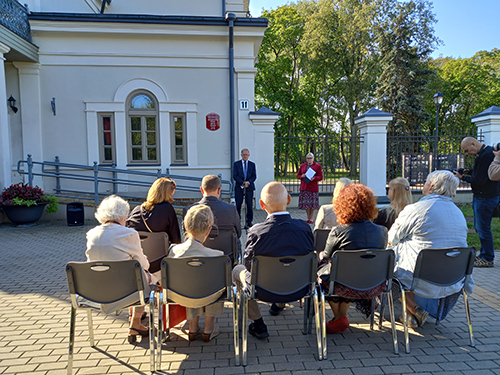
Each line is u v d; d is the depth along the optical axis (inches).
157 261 130.3
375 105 916.6
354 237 116.0
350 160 442.0
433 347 118.6
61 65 383.9
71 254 241.3
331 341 124.0
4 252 246.2
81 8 430.0
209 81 407.2
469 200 444.8
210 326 123.2
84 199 372.2
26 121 381.4
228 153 415.5
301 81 1216.2
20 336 127.6
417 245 124.6
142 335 127.0
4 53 333.7
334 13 1015.6
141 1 440.1
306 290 116.5
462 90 1294.3
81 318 143.3
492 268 203.6
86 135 392.8
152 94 401.4
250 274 115.6
